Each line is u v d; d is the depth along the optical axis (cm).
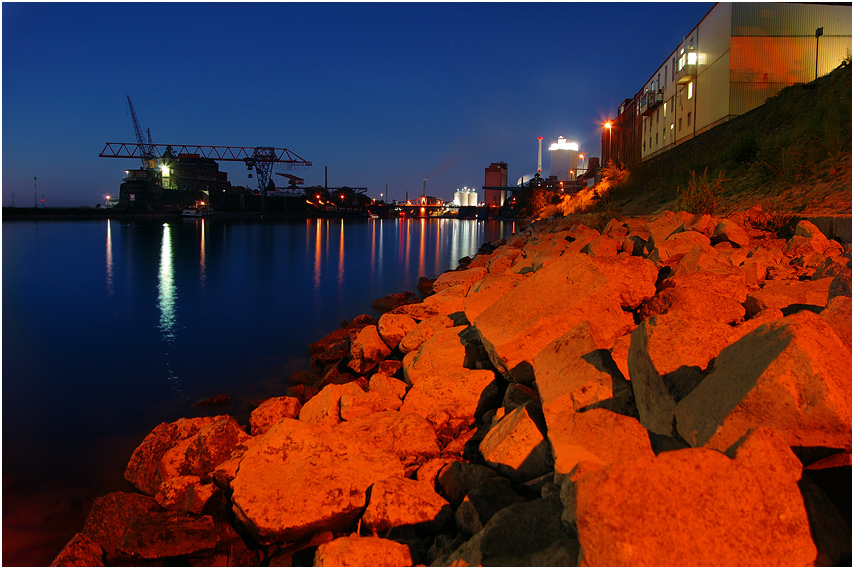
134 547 435
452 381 586
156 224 9500
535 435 423
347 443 469
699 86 3738
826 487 263
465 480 413
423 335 845
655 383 357
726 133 3027
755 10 3177
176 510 487
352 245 4791
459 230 8888
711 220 1158
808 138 1720
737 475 228
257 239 5566
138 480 571
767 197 1522
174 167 18075
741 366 311
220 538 439
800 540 219
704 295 577
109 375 984
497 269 1447
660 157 4238
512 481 420
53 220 11056
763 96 3209
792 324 303
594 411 350
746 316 612
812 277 765
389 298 1734
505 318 566
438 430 557
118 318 1531
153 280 2362
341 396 593
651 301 608
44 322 1478
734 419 285
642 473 225
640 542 208
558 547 252
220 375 978
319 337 1282
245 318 1527
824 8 3162
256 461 456
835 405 264
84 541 446
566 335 469
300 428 474
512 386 515
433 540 378
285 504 410
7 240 5034
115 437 714
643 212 2647
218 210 16762
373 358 888
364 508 419
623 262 637
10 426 749
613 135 6994
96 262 3142
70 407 823
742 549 212
